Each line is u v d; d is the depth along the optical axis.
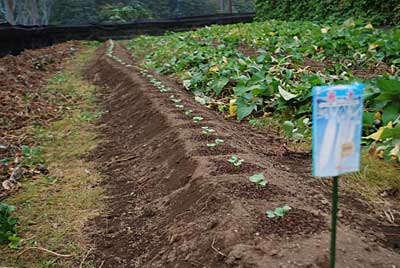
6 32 15.41
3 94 7.91
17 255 3.13
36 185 4.33
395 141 3.79
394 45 8.00
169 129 4.80
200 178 3.38
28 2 30.55
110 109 7.19
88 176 4.52
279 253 2.40
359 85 1.75
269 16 19.97
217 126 4.77
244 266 2.36
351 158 1.81
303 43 9.60
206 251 2.60
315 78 5.51
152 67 10.30
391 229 2.92
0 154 5.18
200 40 13.83
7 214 3.47
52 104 7.69
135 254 3.04
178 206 3.33
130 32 23.83
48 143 5.63
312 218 2.74
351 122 1.77
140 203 3.76
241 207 2.83
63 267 3.00
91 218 3.61
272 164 3.86
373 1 14.67
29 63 12.22
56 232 3.42
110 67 10.47
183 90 7.31
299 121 4.73
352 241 2.55
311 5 17.61
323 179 3.63
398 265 2.41
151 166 4.34
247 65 6.89
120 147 5.26
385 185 3.58
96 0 40.12
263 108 5.52
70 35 22.16
